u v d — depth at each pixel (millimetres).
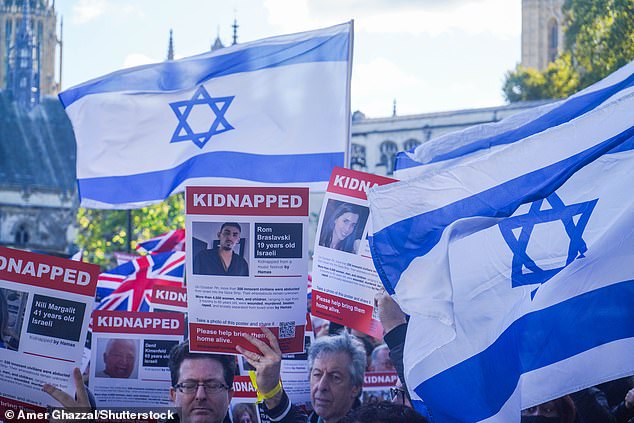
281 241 6992
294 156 10961
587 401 6961
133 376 7582
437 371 6234
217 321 6961
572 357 6234
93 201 11250
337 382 7109
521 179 6273
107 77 11195
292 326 7000
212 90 11102
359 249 7641
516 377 6211
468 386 6215
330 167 10930
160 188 11219
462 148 9328
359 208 7668
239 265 6977
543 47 120875
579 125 6277
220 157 11062
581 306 6273
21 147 136250
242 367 7887
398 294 6273
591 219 6379
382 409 5215
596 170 6445
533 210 6414
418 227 6328
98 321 7590
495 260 6316
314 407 7168
